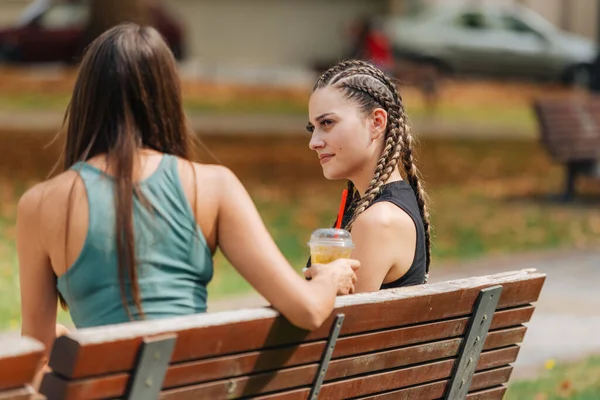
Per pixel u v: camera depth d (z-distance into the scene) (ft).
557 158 101.09
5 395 18.30
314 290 22.77
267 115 177.06
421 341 25.86
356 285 27.71
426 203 30.81
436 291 25.49
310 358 23.22
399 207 28.09
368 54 188.44
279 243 79.46
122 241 22.52
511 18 238.48
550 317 60.59
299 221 89.30
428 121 180.55
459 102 208.64
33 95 183.62
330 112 28.99
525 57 235.81
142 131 24.06
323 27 270.87
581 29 285.64
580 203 105.19
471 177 123.24
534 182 119.65
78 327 23.38
